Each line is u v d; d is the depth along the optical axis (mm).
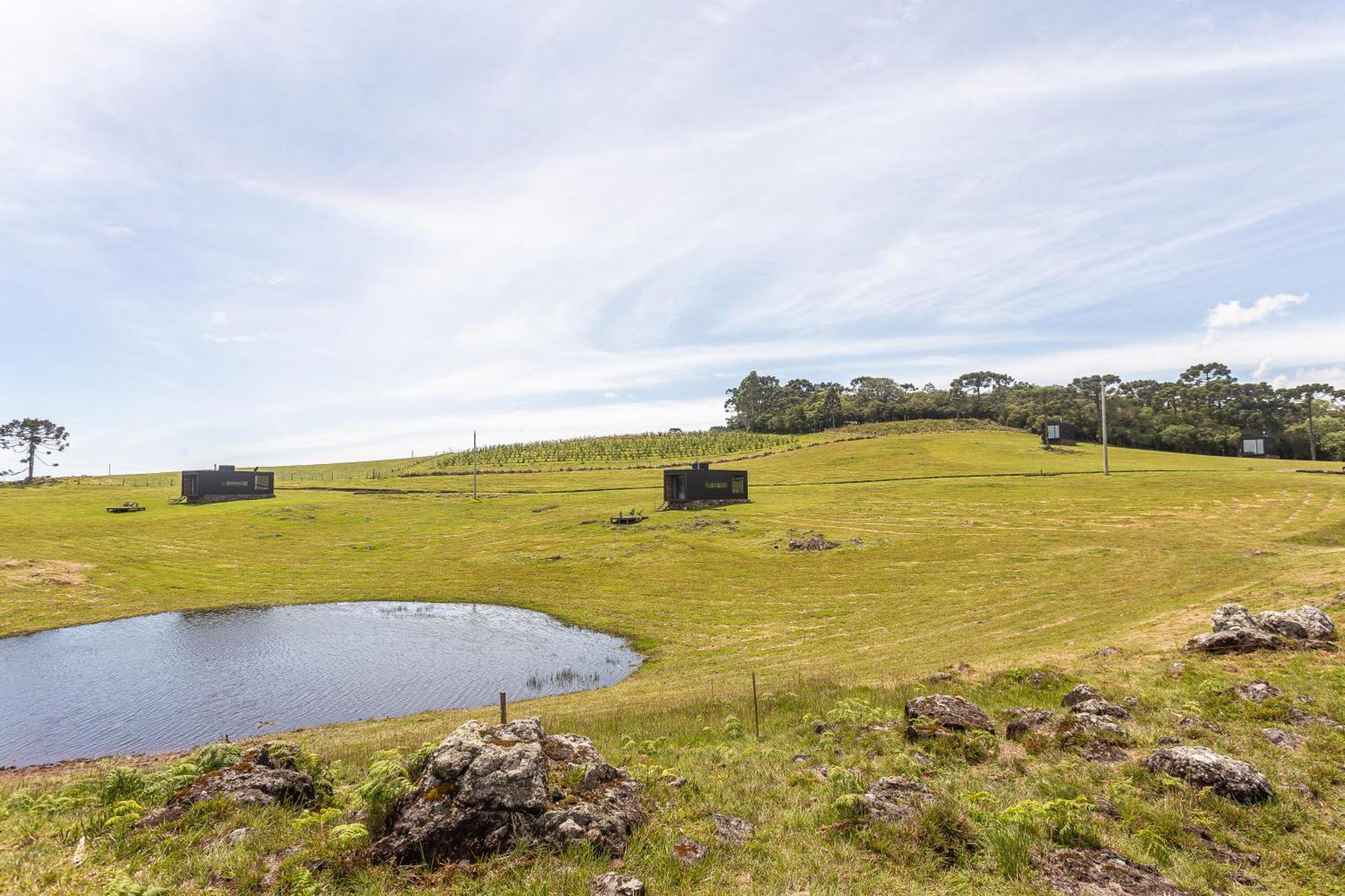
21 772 18438
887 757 12898
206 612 42688
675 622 36500
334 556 61438
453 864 8422
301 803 10773
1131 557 43500
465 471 135000
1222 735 12633
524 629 37375
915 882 8195
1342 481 73688
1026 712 14484
